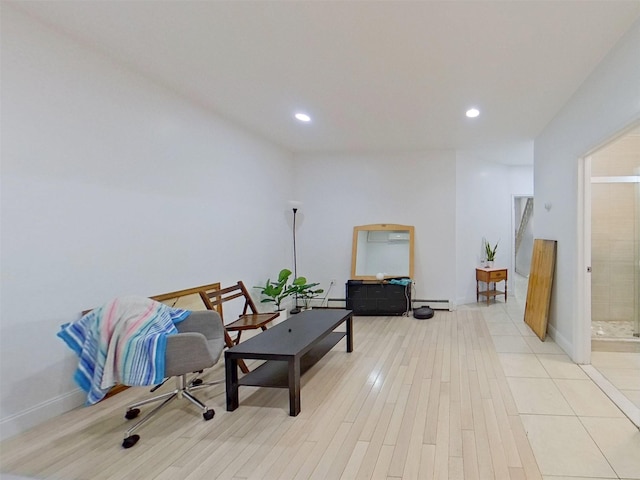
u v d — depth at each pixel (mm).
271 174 5223
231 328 3195
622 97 2371
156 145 3184
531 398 2596
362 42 2461
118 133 2830
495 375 3014
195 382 2920
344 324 4836
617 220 4348
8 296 2168
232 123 4254
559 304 3758
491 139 4871
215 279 3977
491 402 2543
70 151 2490
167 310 2662
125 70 2875
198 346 2248
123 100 2865
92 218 2639
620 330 4148
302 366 2930
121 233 2863
